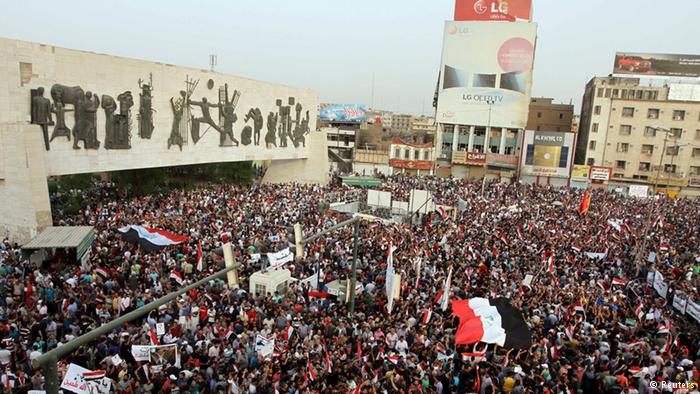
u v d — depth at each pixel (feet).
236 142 178.50
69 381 39.86
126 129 131.23
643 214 160.56
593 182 262.88
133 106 133.90
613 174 272.10
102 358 48.52
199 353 47.78
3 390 39.63
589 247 107.14
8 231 102.12
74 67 115.65
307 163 225.56
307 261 83.35
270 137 197.26
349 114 382.01
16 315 56.29
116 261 76.74
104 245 86.28
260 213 122.01
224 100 170.09
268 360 47.24
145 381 44.75
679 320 72.74
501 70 272.10
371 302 66.80
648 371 48.08
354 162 313.73
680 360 54.39
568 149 262.06
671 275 89.20
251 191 160.04
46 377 26.40
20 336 51.44
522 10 273.54
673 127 260.42
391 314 61.77
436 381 45.37
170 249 85.25
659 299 77.10
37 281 65.72
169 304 60.39
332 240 97.35
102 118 124.47
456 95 279.69
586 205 140.67
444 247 98.17
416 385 42.01
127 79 131.34
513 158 275.18
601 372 48.67
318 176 224.74
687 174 260.01
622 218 150.61
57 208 125.18
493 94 274.57
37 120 106.73
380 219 129.90
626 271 96.17
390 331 54.65
